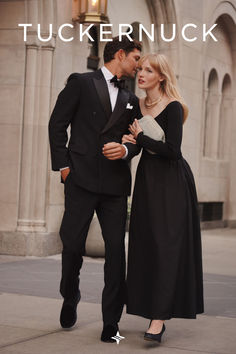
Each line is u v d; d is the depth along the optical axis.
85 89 5.03
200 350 4.82
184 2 14.88
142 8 13.93
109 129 5.05
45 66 10.34
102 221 5.12
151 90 5.16
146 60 5.16
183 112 5.18
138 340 5.07
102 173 5.04
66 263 5.10
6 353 4.50
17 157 10.34
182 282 5.06
